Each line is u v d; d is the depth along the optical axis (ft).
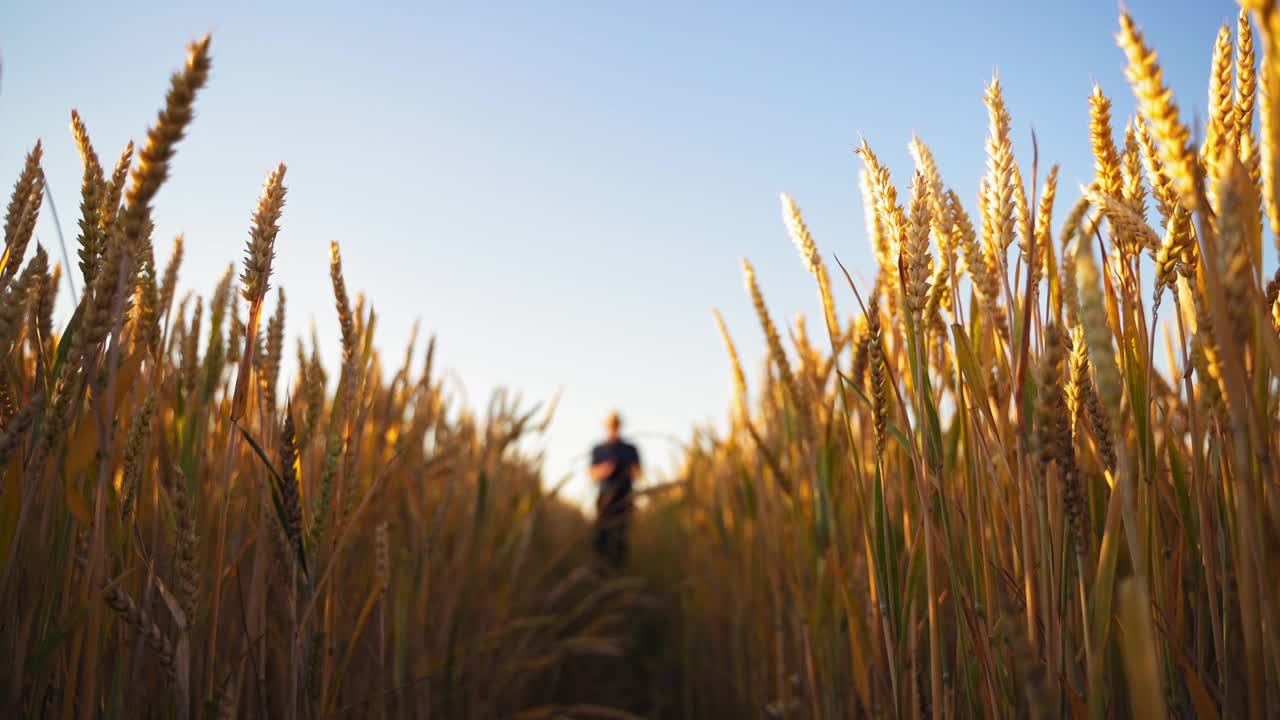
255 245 3.40
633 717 7.79
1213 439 3.02
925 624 4.47
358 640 5.90
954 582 3.67
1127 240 3.08
